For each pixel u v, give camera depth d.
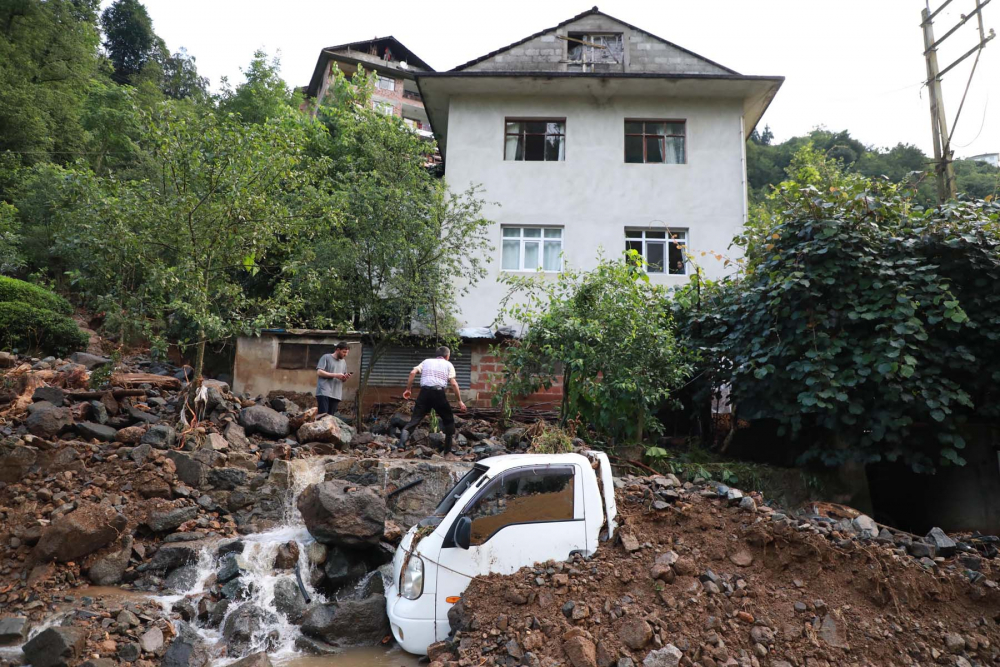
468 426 11.99
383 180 14.12
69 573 7.07
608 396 10.07
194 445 9.16
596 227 17.09
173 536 7.84
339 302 13.12
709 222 17.08
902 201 9.91
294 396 13.87
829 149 44.44
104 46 48.62
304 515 7.75
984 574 6.18
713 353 10.67
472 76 17.20
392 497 8.81
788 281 9.26
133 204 10.02
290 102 26.98
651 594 5.70
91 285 10.47
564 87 17.53
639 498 6.86
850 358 9.10
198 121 10.65
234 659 6.05
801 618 5.64
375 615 6.52
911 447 9.34
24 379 10.20
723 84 17.23
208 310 10.64
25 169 23.03
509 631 5.35
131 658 5.79
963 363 8.87
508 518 6.04
